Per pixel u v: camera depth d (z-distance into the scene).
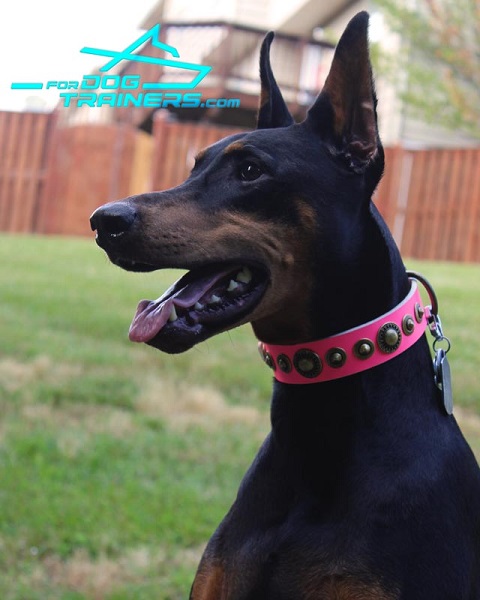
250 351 7.74
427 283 3.01
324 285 2.64
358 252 2.66
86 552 4.22
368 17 2.72
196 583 2.74
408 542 2.42
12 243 13.88
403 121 16.97
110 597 3.82
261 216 2.66
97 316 8.60
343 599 2.42
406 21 14.43
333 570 2.44
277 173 2.65
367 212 2.69
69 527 4.41
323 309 2.65
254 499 2.70
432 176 14.30
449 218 14.11
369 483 2.50
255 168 2.68
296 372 2.65
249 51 17.03
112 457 5.29
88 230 16.23
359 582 2.41
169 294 2.68
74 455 5.27
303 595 2.48
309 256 2.64
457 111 14.55
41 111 16.34
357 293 2.65
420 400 2.66
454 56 14.16
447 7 14.40
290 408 2.67
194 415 6.16
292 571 2.51
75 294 9.66
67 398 6.37
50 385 6.52
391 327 2.63
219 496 4.77
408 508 2.45
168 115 17.03
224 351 7.69
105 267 11.70
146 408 6.27
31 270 11.11
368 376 2.60
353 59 2.72
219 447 5.54
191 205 2.68
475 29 14.32
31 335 7.87
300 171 2.66
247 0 20.66
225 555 2.68
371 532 2.44
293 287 2.65
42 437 5.48
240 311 2.66
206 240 2.64
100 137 16.09
